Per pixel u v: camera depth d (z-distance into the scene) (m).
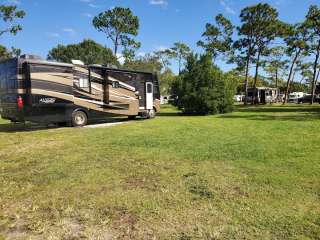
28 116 11.24
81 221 3.49
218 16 37.62
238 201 3.94
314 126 11.65
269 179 4.76
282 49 38.00
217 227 3.26
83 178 5.04
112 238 3.11
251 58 38.38
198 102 20.25
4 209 3.87
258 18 35.72
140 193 4.30
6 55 33.97
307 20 34.09
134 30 36.00
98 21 35.22
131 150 7.16
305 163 5.66
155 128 11.55
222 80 21.12
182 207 3.79
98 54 51.66
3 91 11.79
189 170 5.38
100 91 13.95
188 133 9.92
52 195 4.31
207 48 38.78
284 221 3.36
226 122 13.84
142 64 50.34
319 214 3.51
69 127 12.63
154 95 17.23
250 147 7.25
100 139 8.92
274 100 47.16
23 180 5.02
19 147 7.95
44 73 11.57
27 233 3.25
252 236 3.07
